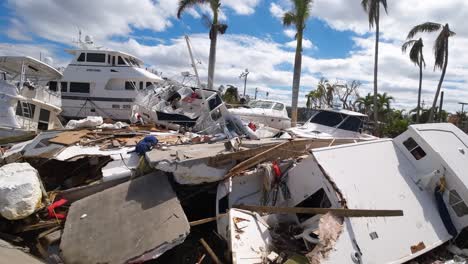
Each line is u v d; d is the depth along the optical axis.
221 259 5.20
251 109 15.43
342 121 12.15
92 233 4.97
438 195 6.07
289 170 6.29
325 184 5.48
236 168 6.22
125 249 4.67
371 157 6.11
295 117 18.48
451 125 7.12
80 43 17.17
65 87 16.52
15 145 8.70
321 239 4.61
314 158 5.65
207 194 6.73
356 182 5.57
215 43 18.88
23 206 5.20
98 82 16.44
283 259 4.71
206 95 11.88
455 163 6.13
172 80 12.91
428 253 5.63
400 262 5.03
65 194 6.16
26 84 11.76
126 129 9.80
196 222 5.56
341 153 5.93
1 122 10.53
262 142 8.00
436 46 23.05
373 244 4.94
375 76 22.53
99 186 6.35
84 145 7.81
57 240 5.15
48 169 7.47
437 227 5.76
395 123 28.47
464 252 5.70
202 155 6.34
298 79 18.34
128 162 6.95
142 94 13.87
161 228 4.94
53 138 8.20
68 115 16.56
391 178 5.94
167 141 8.36
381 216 5.00
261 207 5.61
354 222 4.98
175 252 5.43
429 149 6.23
